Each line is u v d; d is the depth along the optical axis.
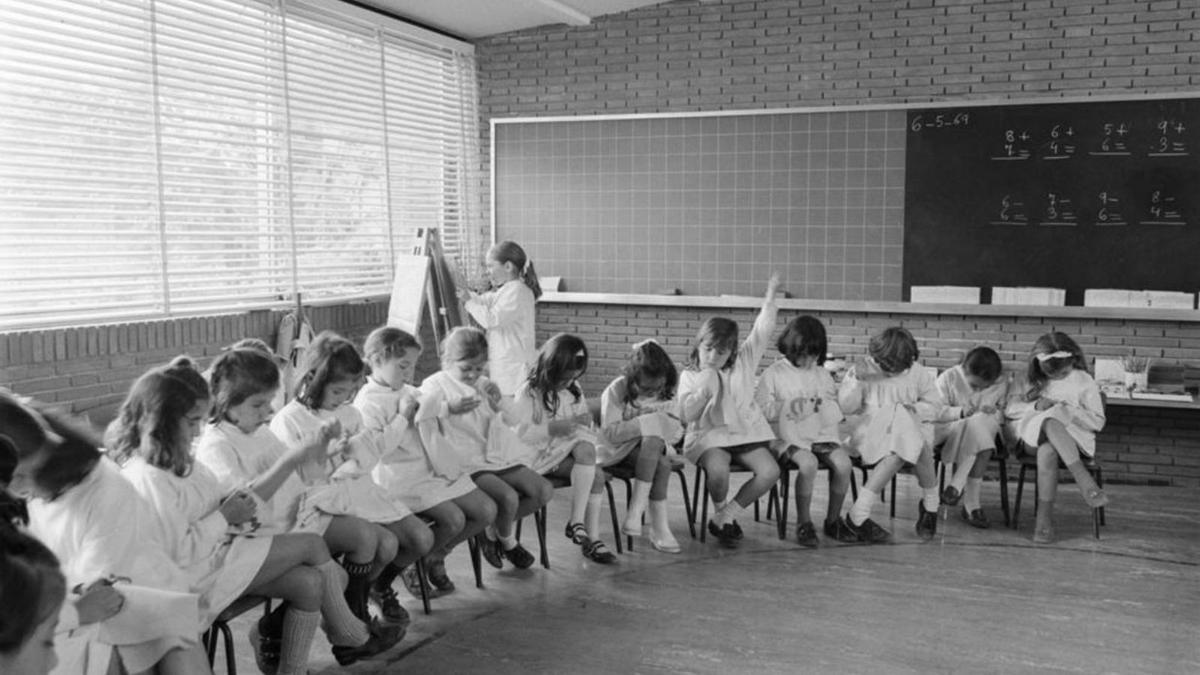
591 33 6.80
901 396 4.82
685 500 4.79
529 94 7.01
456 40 6.95
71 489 2.29
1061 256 5.98
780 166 6.44
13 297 4.08
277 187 5.46
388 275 6.38
